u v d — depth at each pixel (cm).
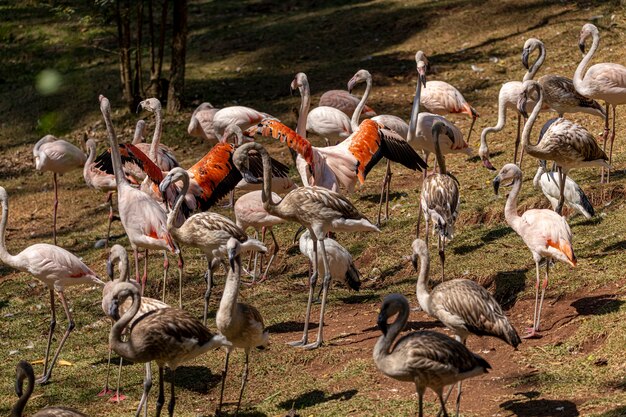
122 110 1892
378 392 770
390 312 646
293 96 1881
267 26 2356
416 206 1291
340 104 1471
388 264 1105
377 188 1412
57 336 1027
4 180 1680
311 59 2097
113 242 1342
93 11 1980
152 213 991
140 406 754
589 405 673
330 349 873
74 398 838
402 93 1834
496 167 1380
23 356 972
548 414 675
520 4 2170
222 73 2070
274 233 1259
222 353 905
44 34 2347
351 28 2245
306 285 1104
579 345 791
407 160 1142
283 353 877
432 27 2159
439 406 725
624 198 1127
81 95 1986
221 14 2519
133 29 2361
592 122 1508
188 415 781
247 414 770
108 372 846
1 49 2294
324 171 1066
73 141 1789
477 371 643
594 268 934
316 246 904
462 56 1967
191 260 1229
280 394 797
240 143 1142
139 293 714
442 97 1373
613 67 1177
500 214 1162
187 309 1064
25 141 1839
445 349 628
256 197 1099
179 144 1742
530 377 750
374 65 2000
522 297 922
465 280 729
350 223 886
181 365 888
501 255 1027
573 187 1045
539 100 1009
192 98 1927
